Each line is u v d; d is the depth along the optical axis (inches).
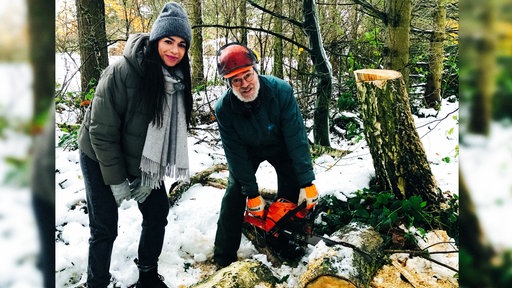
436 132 184.5
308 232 89.4
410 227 95.3
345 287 75.3
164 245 98.5
